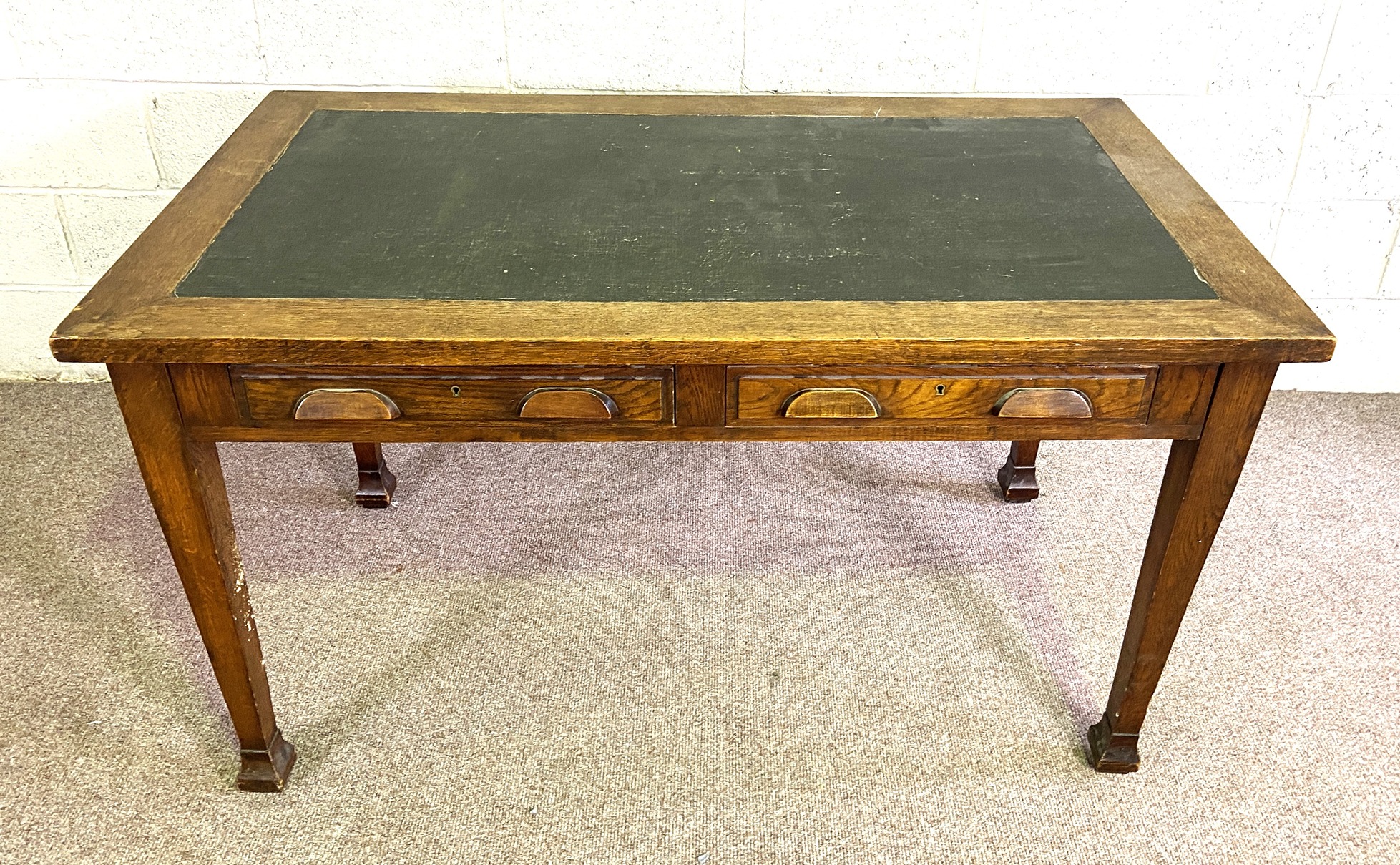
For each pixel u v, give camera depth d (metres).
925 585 2.14
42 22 2.21
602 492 2.37
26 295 2.55
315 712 1.86
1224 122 2.35
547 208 1.65
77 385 2.67
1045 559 2.21
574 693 1.90
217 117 2.35
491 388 1.42
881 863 1.63
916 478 2.42
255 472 2.41
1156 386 1.42
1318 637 2.02
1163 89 2.31
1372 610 2.08
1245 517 2.30
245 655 1.60
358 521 2.28
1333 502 2.34
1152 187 1.73
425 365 1.36
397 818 1.69
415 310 1.39
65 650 1.96
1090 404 1.44
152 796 1.72
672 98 2.08
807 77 2.32
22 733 1.80
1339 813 1.71
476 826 1.68
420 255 1.51
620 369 1.42
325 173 1.75
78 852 1.63
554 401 1.44
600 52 2.28
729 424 1.47
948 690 1.92
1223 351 1.36
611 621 2.04
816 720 1.86
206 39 2.25
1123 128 1.94
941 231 1.59
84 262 2.52
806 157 1.83
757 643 2.00
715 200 1.68
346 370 1.40
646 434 1.48
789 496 2.36
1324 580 2.15
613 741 1.81
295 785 1.74
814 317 1.38
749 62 2.29
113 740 1.80
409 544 2.22
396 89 2.33
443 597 2.09
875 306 1.41
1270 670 1.95
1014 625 2.05
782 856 1.64
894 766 1.78
